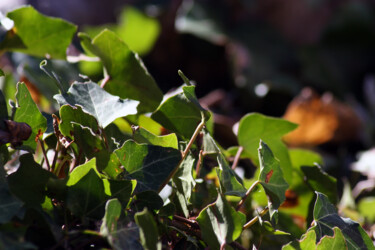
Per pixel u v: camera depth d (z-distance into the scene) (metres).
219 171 0.72
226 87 1.68
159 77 1.70
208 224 0.71
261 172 0.73
